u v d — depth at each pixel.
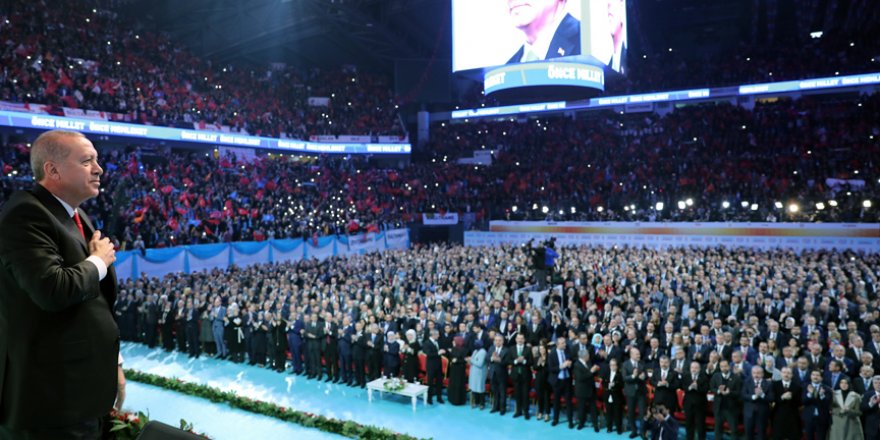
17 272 2.38
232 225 36.19
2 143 32.12
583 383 15.26
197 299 23.44
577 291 24.52
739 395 13.71
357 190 48.59
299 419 15.60
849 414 12.44
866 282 23.39
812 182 41.78
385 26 48.94
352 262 33.25
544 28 33.88
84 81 36.28
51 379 2.53
